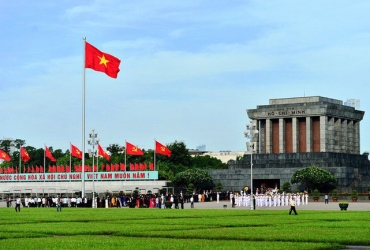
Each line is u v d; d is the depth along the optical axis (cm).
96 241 4944
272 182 19850
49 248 4406
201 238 5306
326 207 12975
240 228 6412
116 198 14012
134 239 5156
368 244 4819
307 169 18025
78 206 13562
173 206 14150
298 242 4900
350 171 18775
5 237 5378
